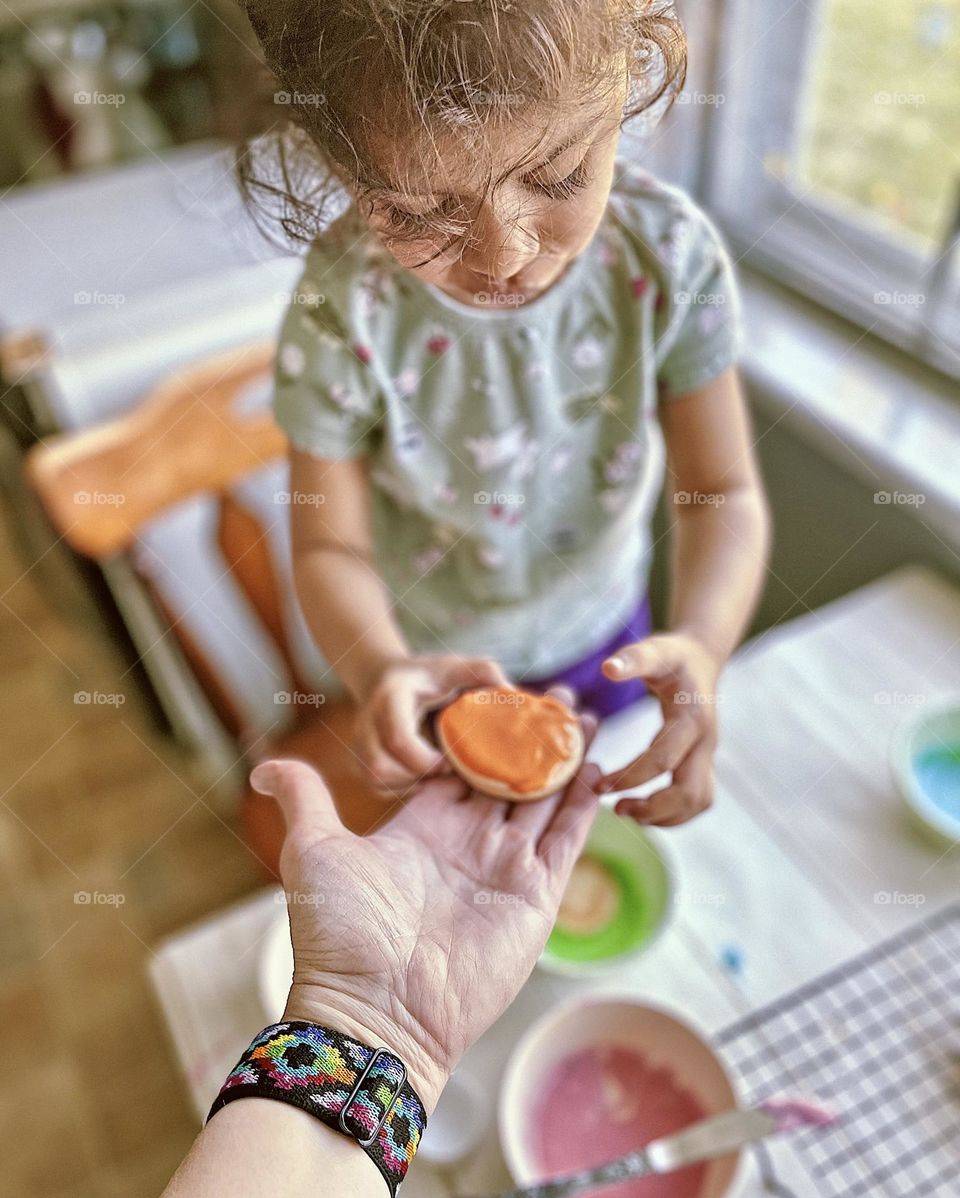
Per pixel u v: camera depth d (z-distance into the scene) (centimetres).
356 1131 37
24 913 140
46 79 138
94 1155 117
